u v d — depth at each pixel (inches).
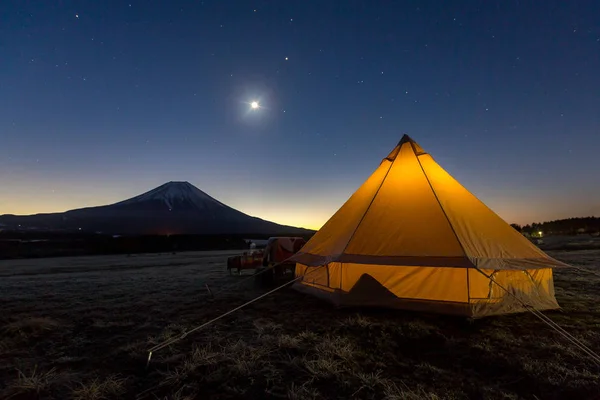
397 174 250.2
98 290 308.5
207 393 109.2
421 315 192.5
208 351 141.1
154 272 488.4
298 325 179.0
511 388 109.6
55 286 341.4
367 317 188.5
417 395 102.4
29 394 109.1
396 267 213.5
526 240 224.4
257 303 237.6
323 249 239.9
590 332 158.6
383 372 121.6
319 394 105.7
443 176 248.4
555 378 113.2
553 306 204.5
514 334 160.2
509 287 200.1
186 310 220.8
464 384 111.6
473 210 228.8
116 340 162.1
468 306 188.1
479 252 193.6
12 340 162.2
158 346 140.0
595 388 105.5
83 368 130.2
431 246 198.8
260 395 107.4
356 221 234.2
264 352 138.4
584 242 1026.7
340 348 139.9
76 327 184.9
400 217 221.9
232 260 403.9
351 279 222.5
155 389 111.9
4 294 295.1
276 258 331.3
